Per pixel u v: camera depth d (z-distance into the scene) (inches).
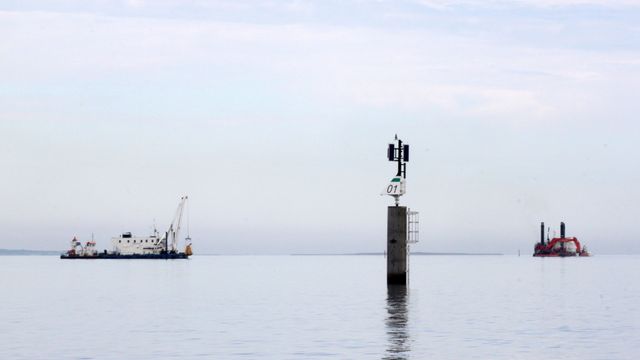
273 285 5285.4
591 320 2723.9
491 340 2176.4
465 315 2881.4
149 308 3228.3
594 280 6373.0
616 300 3767.2
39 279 6397.6
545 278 6845.5
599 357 1887.3
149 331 2370.8
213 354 1919.3
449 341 2150.6
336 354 1918.1
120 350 1984.5
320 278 6727.4
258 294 4207.7
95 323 2603.3
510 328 2460.6
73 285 5300.2
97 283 5610.2
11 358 1860.2
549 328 2465.6
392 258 4020.7
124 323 2603.3
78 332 2348.7
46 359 1845.5
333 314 2918.3
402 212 3964.1
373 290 4520.2
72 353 1935.3
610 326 2534.5
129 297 3964.1
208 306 3334.2
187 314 2938.0
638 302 3619.6
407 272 4094.5
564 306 3348.9
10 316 2861.7
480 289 4722.0
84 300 3730.3
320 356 1888.5
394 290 4050.2
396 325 2534.5
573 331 2391.7
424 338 2212.1
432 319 2726.4
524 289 4800.7
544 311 3080.7
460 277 6934.1
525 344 2101.4
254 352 1950.1
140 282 5787.4
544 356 1897.1
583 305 3415.4
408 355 1902.1
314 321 2659.9
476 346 2058.3
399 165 3983.8
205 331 2370.8
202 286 5147.6
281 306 3316.9
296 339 2186.3
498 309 3157.0
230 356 1889.8
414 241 4052.7
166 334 2298.2
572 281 6141.7
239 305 3385.8
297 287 4982.8
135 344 2087.8
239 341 2144.4
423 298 3774.6
